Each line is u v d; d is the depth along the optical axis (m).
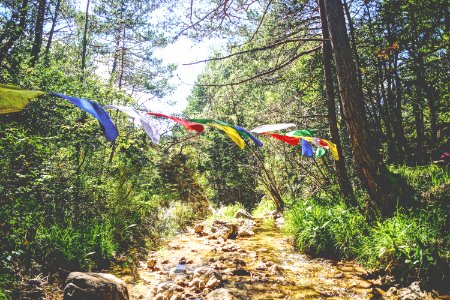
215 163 17.50
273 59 9.07
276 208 11.88
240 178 17.75
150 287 4.65
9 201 4.13
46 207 5.36
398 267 4.60
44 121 5.63
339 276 4.92
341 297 4.24
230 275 5.17
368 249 5.18
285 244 7.15
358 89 5.77
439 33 7.95
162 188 10.32
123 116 7.93
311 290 4.50
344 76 5.77
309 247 6.22
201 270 5.21
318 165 10.29
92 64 16.19
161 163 9.96
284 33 8.49
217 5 7.62
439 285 4.11
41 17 8.38
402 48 8.27
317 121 9.52
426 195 6.05
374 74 9.77
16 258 4.07
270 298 4.29
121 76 17.62
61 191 5.40
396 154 10.52
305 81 9.89
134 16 14.78
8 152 4.23
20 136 4.39
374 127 10.77
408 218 5.28
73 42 15.78
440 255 4.26
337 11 5.89
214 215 11.23
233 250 6.83
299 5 8.38
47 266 4.46
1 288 3.45
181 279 4.95
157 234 7.73
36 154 4.63
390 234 4.81
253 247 7.05
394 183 5.82
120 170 7.61
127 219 7.15
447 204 5.54
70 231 5.29
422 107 10.33
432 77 8.91
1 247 3.86
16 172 4.25
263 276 5.09
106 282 3.67
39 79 5.71
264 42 8.59
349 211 6.62
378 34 8.73
